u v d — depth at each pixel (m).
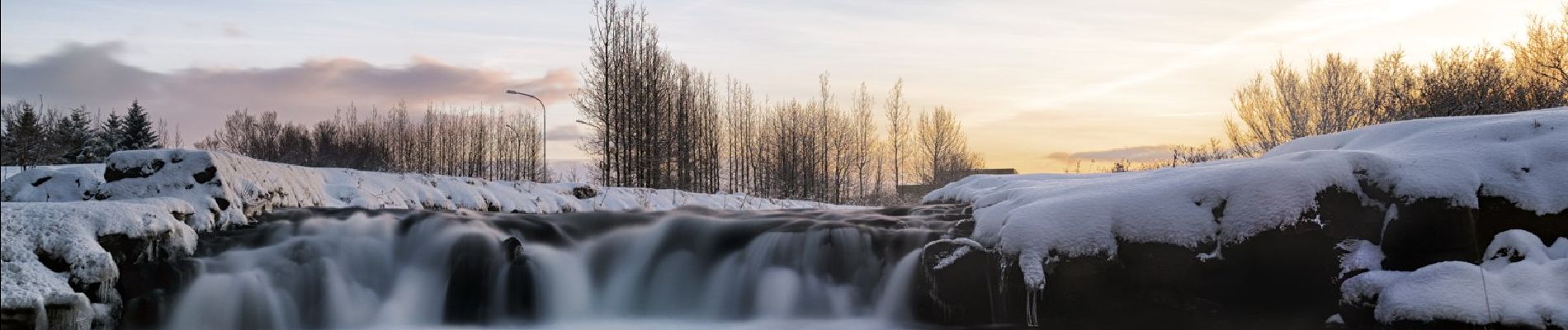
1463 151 9.27
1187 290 9.11
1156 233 9.17
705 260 12.78
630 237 13.18
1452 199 8.72
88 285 8.57
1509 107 25.09
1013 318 9.55
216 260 10.33
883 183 61.69
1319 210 8.91
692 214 14.30
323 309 11.09
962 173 60.84
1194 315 9.10
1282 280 8.95
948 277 10.12
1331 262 8.87
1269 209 8.95
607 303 12.48
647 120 36.66
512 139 68.75
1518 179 8.86
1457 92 25.42
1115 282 9.25
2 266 8.08
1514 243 8.41
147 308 9.23
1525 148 9.12
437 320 11.63
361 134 62.03
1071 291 9.27
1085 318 9.29
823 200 52.50
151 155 11.14
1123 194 9.55
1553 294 7.56
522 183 21.31
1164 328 9.19
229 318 10.16
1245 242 8.95
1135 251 9.21
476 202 18.61
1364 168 9.15
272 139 51.69
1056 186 10.76
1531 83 27.30
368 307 11.39
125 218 9.26
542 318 11.94
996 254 9.95
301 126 56.97
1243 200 9.10
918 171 61.56
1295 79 33.12
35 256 8.38
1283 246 8.88
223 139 54.84
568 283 12.25
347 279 11.43
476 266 11.77
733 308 12.39
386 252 11.96
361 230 12.05
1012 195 11.28
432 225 12.29
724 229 13.01
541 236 13.13
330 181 16.28
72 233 8.71
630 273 12.76
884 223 12.72
